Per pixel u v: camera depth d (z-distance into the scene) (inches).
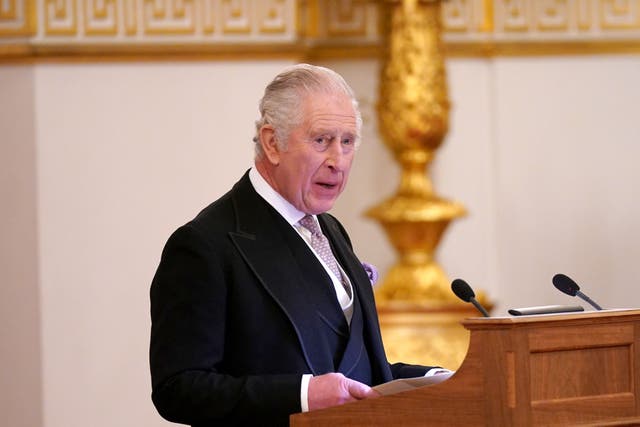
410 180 807.7
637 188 901.2
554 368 269.6
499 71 895.7
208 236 318.3
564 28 898.1
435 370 354.3
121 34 784.3
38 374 771.4
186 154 788.0
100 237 779.4
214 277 313.7
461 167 899.4
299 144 322.3
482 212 900.6
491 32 894.4
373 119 880.3
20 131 781.3
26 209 778.8
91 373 773.3
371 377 337.7
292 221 332.8
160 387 307.0
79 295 775.7
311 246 337.7
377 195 885.8
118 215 781.3
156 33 786.8
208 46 788.0
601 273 899.4
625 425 275.9
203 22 789.2
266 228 326.6
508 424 261.1
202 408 300.0
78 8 783.7
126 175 783.7
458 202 899.4
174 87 788.6
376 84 879.1
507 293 898.1
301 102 322.3
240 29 791.1
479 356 264.4
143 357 776.9
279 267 321.7
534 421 264.5
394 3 797.9
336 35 879.1
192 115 789.2
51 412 769.6
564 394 270.4
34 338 773.3
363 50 876.6
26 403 772.0
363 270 352.5
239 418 298.7
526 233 897.5
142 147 784.9
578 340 271.3
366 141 884.6
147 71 787.4
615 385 277.6
